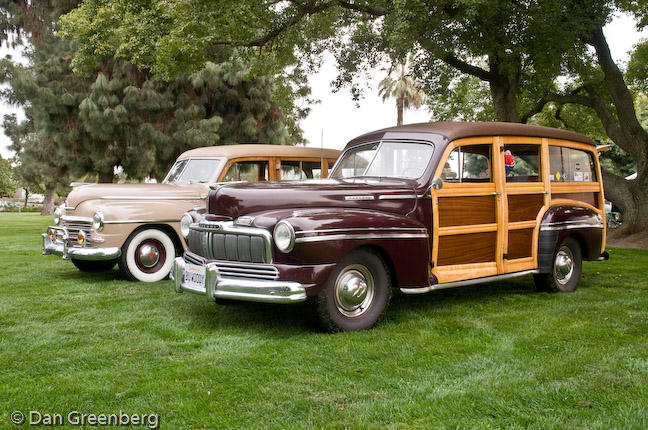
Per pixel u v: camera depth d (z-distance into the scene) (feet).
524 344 14.52
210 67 65.72
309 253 15.01
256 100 69.92
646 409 10.26
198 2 38.55
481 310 18.81
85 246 24.45
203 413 10.21
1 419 9.98
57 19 65.87
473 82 66.33
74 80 65.87
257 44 47.34
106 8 43.88
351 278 15.96
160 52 40.42
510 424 9.72
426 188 17.89
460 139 18.93
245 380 11.93
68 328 16.34
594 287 23.38
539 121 69.36
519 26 40.24
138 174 69.41
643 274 26.99
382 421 9.83
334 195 16.75
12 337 15.38
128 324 16.87
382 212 17.11
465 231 18.88
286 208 16.40
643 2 44.34
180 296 21.30
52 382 11.85
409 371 12.40
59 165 75.61
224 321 17.29
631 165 99.09
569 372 12.31
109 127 63.16
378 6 39.06
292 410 10.34
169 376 12.19
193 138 65.05
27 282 24.59
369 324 16.22
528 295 21.58
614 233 47.60
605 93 51.16
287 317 17.74
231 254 16.21
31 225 74.33
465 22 40.06
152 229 25.26
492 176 20.01
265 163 28.55
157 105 64.75
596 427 9.51
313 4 45.44
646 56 54.70
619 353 13.62
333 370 12.56
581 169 23.93
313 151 30.45
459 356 13.57
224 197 16.97
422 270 17.08
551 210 21.74
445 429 9.51
